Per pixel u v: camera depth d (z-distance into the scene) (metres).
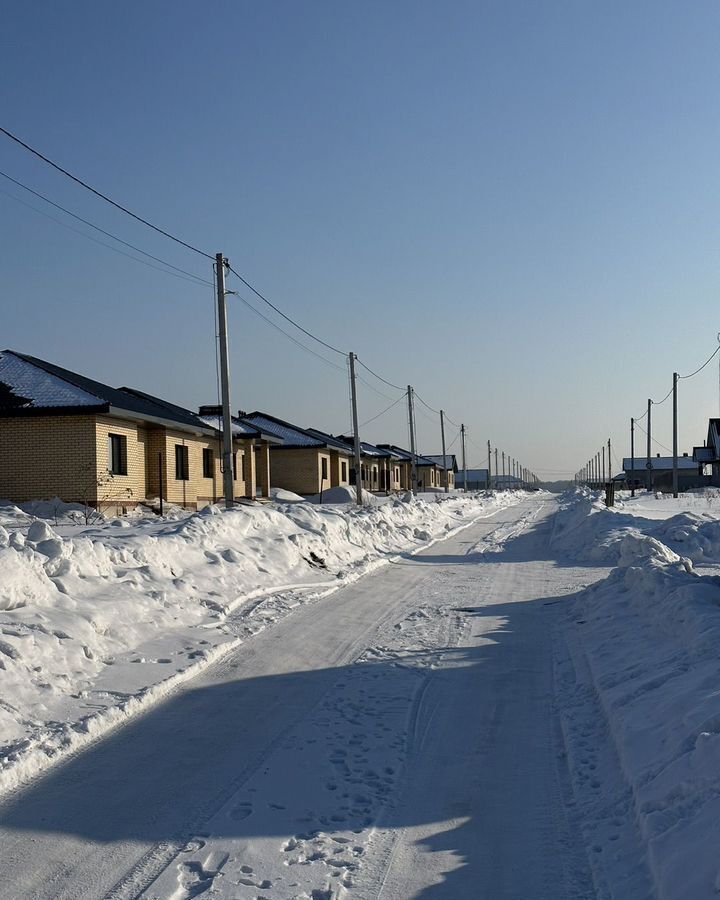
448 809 5.71
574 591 15.67
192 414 42.34
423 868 4.85
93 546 11.88
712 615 9.12
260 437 43.12
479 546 25.59
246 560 15.59
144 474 32.16
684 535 20.69
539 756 6.77
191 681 8.83
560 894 4.54
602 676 8.59
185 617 11.52
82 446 28.22
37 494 28.30
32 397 28.66
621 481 117.75
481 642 11.03
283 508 21.06
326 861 4.91
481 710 8.03
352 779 6.21
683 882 4.18
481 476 168.38
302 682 8.86
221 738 7.06
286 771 6.33
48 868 4.77
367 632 11.59
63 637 8.92
